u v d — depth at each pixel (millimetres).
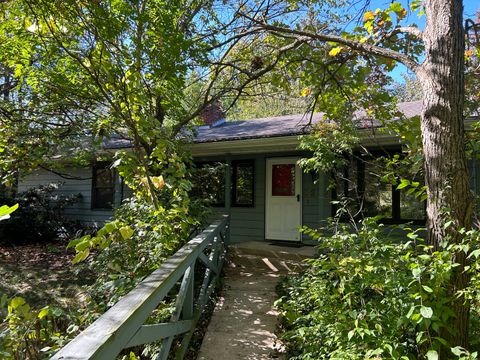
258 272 6676
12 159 6594
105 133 4992
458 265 1973
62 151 8094
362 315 2225
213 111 8734
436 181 2252
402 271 2244
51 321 3016
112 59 3924
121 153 3693
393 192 6953
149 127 3848
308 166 5441
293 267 6574
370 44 3451
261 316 4508
